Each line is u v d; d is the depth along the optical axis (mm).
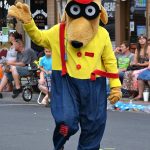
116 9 23062
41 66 15766
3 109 14844
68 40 6949
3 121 12523
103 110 7156
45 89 15570
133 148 9711
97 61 7047
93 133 7156
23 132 11094
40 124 12102
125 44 17422
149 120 13039
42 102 15773
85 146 7176
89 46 6996
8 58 17375
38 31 7043
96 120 7098
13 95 17172
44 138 10477
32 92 16969
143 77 16031
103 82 7164
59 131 6961
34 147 9648
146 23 22641
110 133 11117
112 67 7152
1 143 9992
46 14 24328
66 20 7051
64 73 7016
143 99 16188
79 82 6988
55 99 7051
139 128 11797
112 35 23234
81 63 6984
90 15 6914
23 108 15102
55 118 6973
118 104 15078
